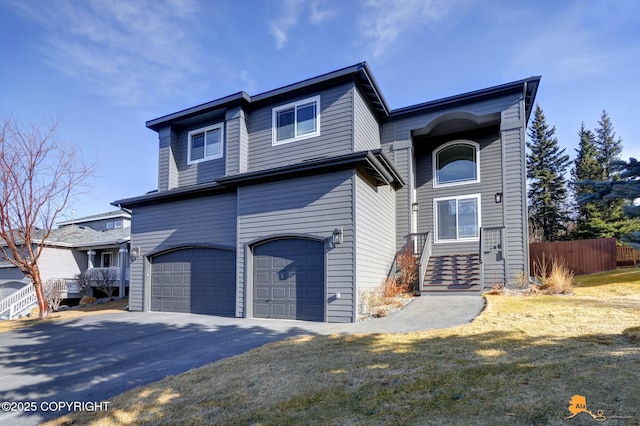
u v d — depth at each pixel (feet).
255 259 36.68
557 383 14.12
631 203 20.83
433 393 14.32
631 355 16.58
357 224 32.30
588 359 16.43
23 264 44.19
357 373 17.12
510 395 13.51
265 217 36.09
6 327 36.96
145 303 44.86
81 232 81.87
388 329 26.43
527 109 47.67
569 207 109.91
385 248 41.52
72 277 73.20
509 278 41.63
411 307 33.45
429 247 45.75
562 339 20.10
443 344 20.89
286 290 34.53
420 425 12.08
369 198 36.09
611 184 20.57
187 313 41.60
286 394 15.39
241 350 23.40
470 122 47.11
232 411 14.25
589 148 119.65
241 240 37.06
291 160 42.16
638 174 20.07
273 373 18.01
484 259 43.11
